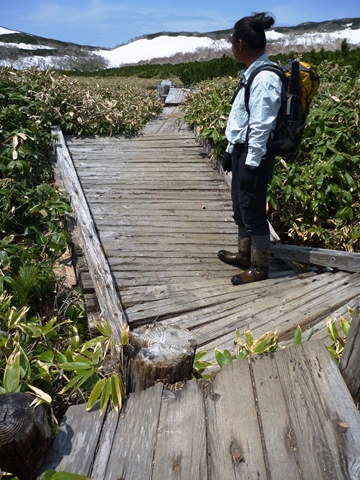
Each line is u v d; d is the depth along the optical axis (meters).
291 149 3.51
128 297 3.62
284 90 3.30
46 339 3.05
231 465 1.71
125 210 5.20
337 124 6.48
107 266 3.85
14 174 5.32
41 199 4.85
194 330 3.24
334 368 2.07
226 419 1.90
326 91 7.91
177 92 13.20
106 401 1.97
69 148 6.95
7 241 4.11
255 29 3.26
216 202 5.62
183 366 2.07
